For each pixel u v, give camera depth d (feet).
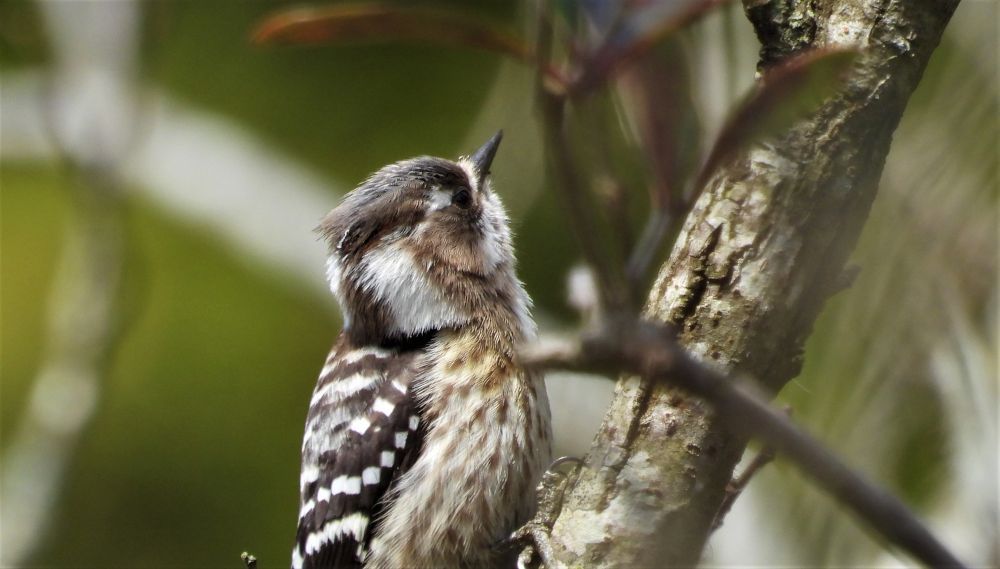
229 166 58.44
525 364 12.05
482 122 47.73
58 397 49.21
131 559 54.24
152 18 52.19
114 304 49.80
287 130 59.82
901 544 12.26
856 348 32.37
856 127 18.44
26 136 59.47
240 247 57.57
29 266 58.49
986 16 32.45
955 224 31.42
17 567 48.29
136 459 55.31
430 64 59.98
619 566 20.44
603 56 13.61
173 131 59.06
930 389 32.50
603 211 14.21
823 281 18.90
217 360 56.90
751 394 12.04
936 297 31.55
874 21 18.40
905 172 31.68
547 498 24.98
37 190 59.88
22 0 53.67
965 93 32.07
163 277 57.93
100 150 50.19
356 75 60.44
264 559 54.54
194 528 54.80
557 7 13.79
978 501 32.30
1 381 56.70
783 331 19.01
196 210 57.82
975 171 31.45
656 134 14.44
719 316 19.19
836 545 34.40
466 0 53.21
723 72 20.15
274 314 57.88
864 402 32.48
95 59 51.16
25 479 48.98
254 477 55.42
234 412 56.24
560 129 13.23
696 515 20.26
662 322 19.49
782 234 18.92
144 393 56.18
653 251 14.28
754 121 14.56
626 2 13.75
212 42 60.49
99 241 49.98
